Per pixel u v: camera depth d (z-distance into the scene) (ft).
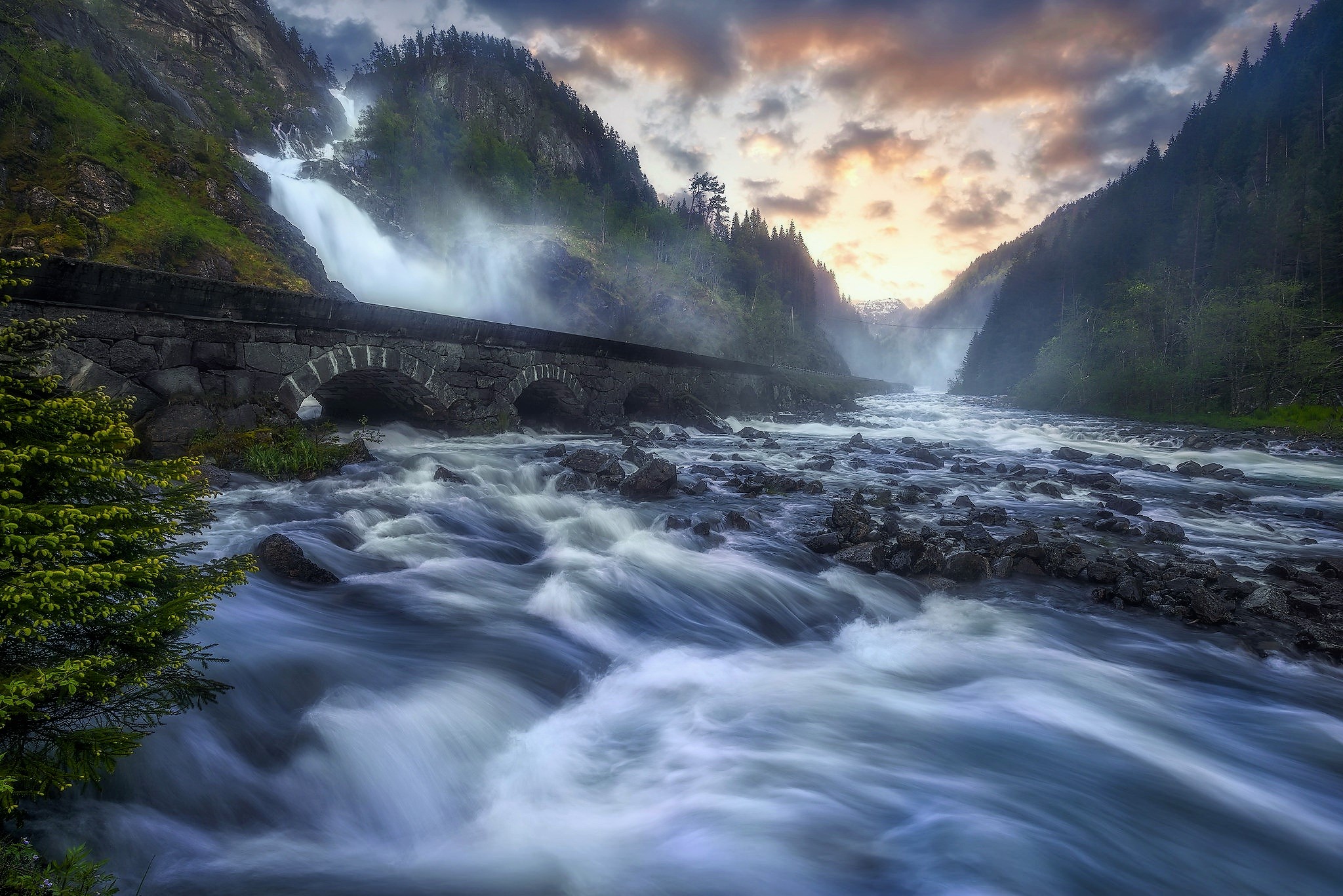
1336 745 16.10
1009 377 329.31
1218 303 181.68
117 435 11.25
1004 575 27.96
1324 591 26.81
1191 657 20.62
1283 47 464.65
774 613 23.80
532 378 71.41
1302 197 250.16
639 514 35.83
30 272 31.50
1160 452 92.73
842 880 11.32
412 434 60.44
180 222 185.06
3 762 8.91
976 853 12.00
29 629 9.03
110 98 234.38
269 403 43.65
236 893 10.40
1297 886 11.69
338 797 12.91
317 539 26.86
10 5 240.32
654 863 11.59
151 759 12.09
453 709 15.66
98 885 10.03
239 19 543.80
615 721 16.37
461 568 26.25
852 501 41.45
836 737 15.83
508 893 10.68
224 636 17.19
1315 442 112.27
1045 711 17.31
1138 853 12.30
